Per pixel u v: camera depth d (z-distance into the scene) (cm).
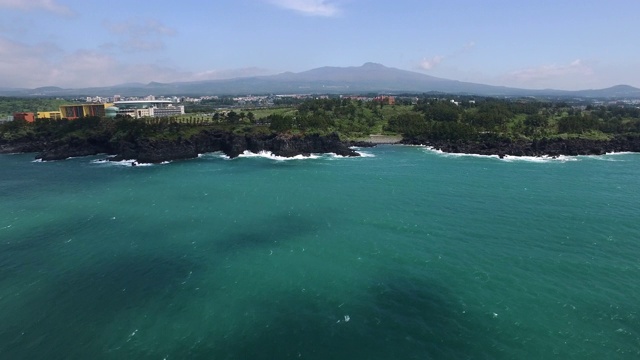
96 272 6756
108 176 14000
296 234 8319
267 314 5491
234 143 18600
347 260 7075
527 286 6094
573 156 18175
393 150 19950
